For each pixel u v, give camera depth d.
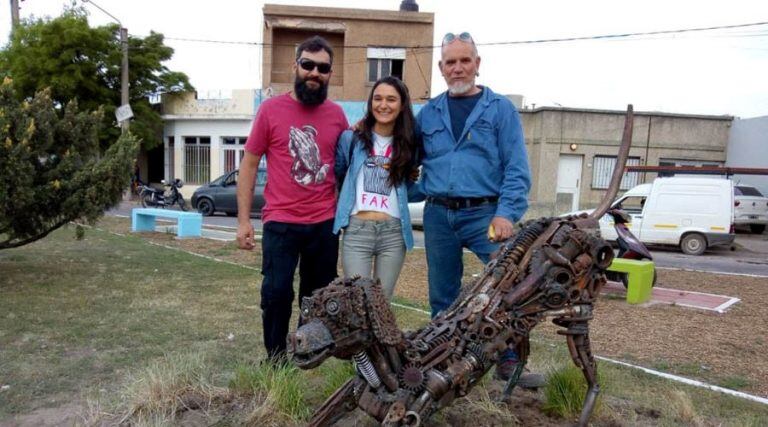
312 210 3.42
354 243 3.30
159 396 3.17
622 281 7.35
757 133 18.69
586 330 2.74
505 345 2.57
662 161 19.67
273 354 3.55
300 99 3.36
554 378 3.23
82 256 8.52
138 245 9.90
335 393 2.60
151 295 6.14
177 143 22.73
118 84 21.08
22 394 3.50
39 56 19.70
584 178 19.19
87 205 6.53
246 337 4.71
